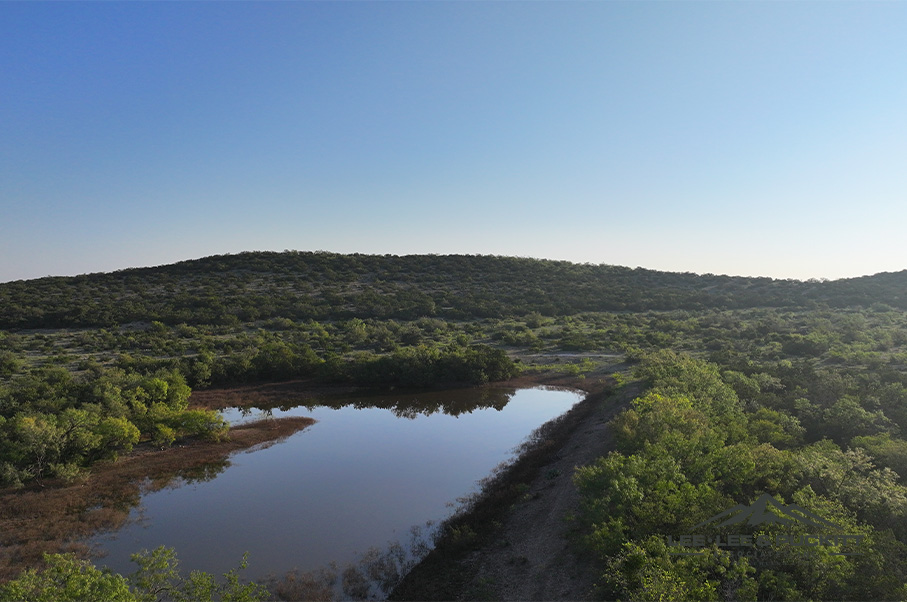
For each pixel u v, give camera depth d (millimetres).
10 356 76312
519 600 23672
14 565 28266
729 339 96188
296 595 25781
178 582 26422
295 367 81938
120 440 45500
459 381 81562
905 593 18375
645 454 30703
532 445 50031
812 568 19625
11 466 37938
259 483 41219
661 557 19703
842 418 39281
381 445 51844
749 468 27375
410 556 29578
